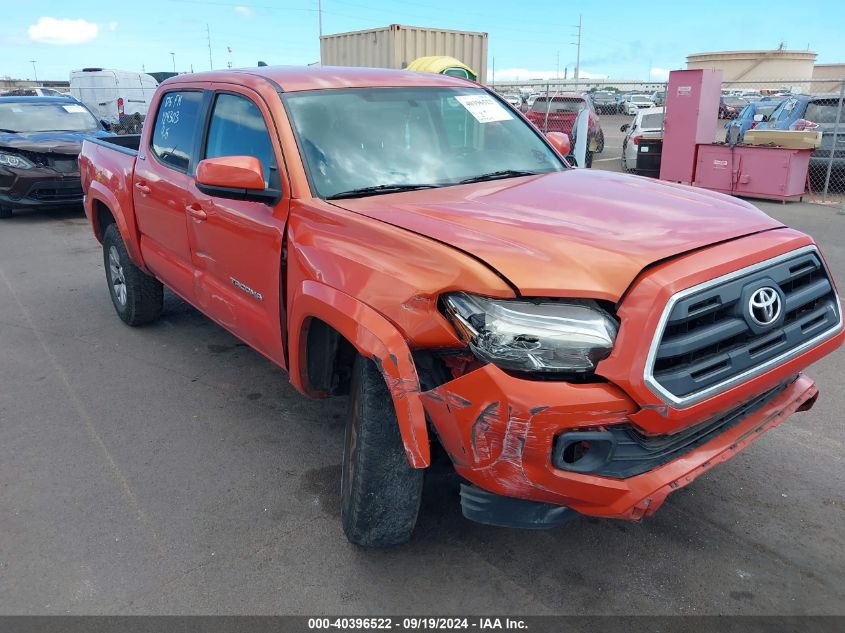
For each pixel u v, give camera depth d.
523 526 2.45
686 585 2.74
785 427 3.99
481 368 2.26
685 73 12.68
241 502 3.34
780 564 2.85
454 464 2.46
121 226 5.11
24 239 9.56
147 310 5.64
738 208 3.00
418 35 14.88
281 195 3.26
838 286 6.62
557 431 2.18
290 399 4.46
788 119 13.35
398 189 3.31
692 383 2.28
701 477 3.48
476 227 2.61
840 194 12.68
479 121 3.98
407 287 2.46
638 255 2.35
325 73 3.89
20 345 5.46
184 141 4.33
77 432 4.05
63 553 2.99
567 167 4.05
